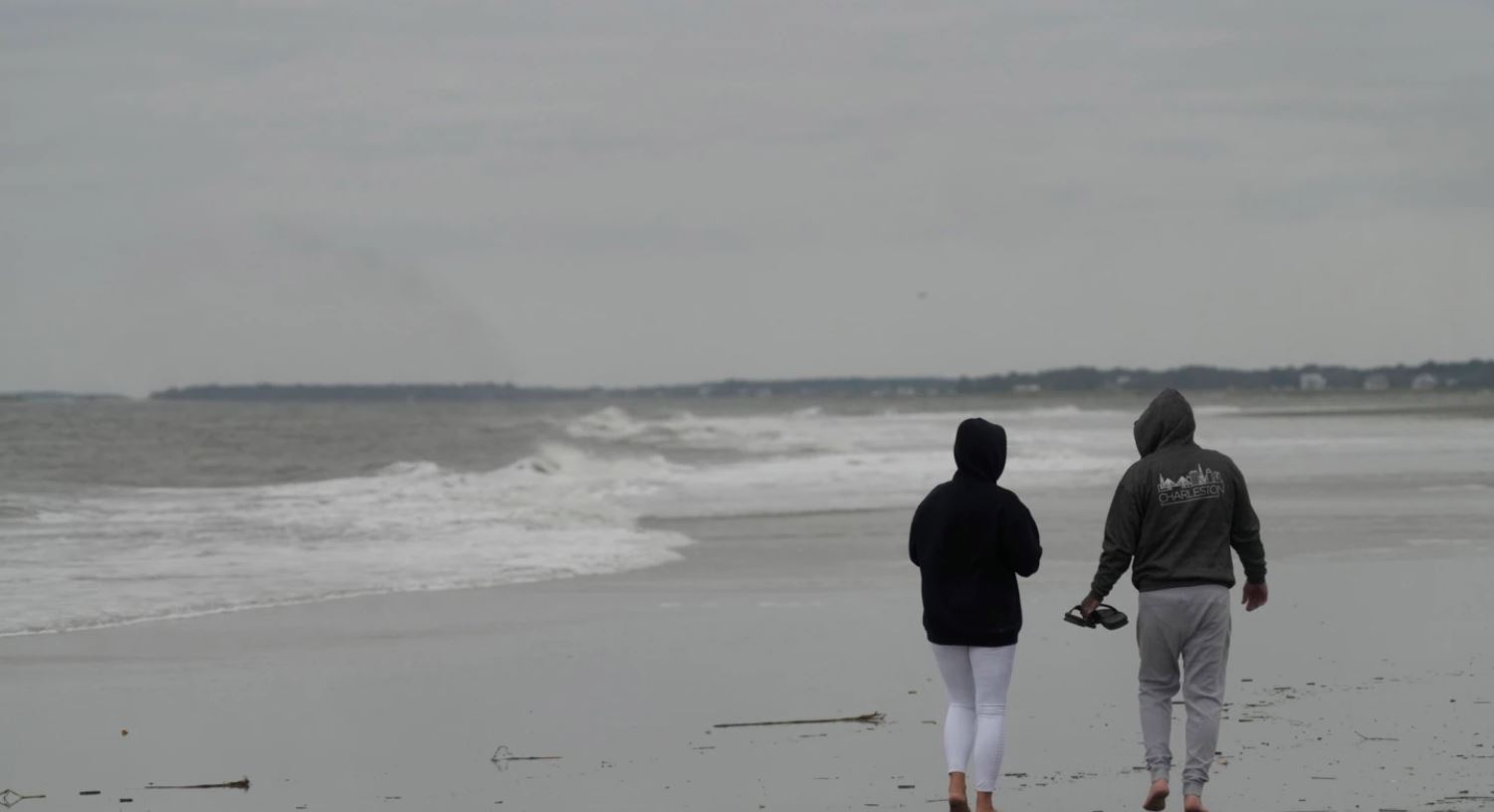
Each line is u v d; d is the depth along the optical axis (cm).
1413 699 2870
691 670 3372
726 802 2259
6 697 3055
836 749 2605
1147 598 2175
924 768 2467
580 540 6209
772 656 3547
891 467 11519
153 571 4969
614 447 16388
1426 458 13075
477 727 2798
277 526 6500
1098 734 2669
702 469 11469
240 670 3369
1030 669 3291
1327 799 2161
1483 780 2255
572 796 2303
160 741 2684
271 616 4159
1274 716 2723
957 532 2202
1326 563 5175
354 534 6272
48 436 16638
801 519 7619
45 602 4275
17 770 2480
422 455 14225
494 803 2272
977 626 2188
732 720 2850
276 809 2247
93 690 3139
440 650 3628
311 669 3384
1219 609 2141
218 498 8162
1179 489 2167
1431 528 6500
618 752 2595
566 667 3409
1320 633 3662
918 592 4738
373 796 2319
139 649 3619
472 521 6875
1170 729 2195
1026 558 2184
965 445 2236
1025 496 8938
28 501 7494
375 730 2781
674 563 5562
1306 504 7969
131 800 2298
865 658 3522
